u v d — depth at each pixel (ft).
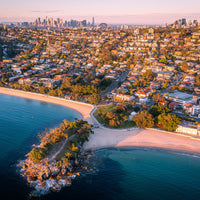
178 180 319.88
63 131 431.43
